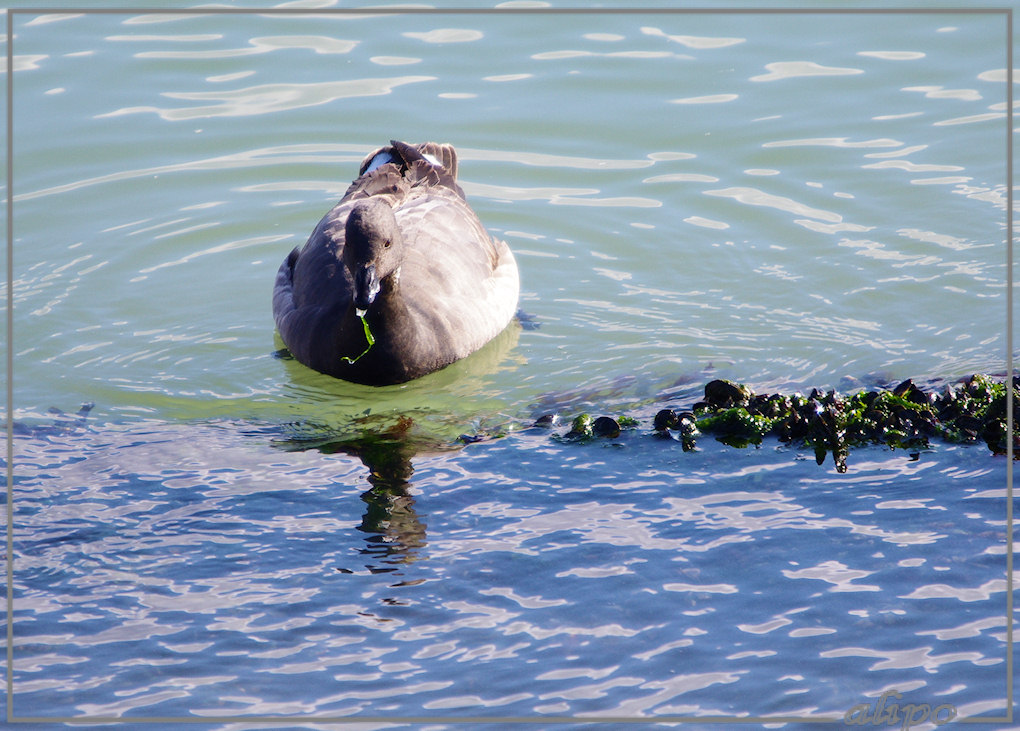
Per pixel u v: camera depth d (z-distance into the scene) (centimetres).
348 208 1541
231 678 880
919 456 1165
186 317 1530
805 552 1009
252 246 1675
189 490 1137
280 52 2027
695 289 1560
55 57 1959
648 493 1115
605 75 1967
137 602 968
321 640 919
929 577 970
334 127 1858
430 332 1394
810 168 1755
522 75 1975
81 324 1493
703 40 2042
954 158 1748
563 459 1186
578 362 1421
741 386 1280
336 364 1388
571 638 912
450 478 1154
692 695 850
